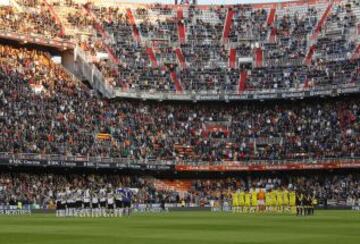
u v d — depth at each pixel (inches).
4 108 3870.6
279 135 4441.4
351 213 3127.5
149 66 4766.2
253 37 4980.3
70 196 2881.4
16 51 4402.1
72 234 1501.0
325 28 4877.0
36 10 4630.9
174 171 4330.7
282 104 4665.4
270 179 4407.0
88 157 3927.2
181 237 1380.4
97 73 4530.0
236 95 4616.1
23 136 3767.2
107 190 3410.4
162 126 4490.7
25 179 3814.0
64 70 4517.7
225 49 4938.5
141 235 1456.7
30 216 2910.9
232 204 3681.1
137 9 5113.2
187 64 4827.8
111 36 4859.7
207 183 4402.1
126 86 4539.9
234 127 4552.2
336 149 4224.9
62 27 4672.7
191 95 4623.5
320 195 4143.7
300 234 1481.3
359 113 4414.4
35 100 4069.9
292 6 5118.1
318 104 4598.9
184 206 4035.4
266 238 1343.5
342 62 4613.7
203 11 5191.9
